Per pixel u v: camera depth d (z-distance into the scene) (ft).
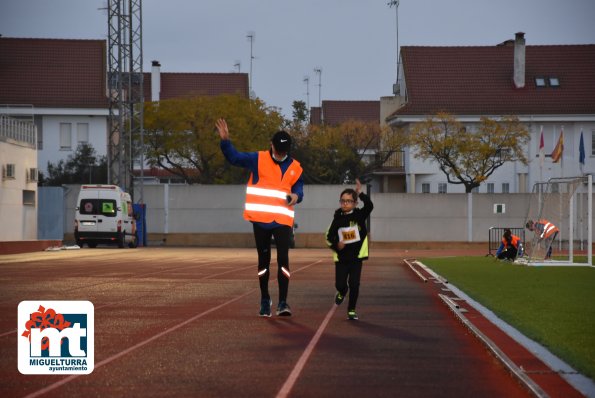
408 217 219.00
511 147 248.11
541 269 106.83
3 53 285.43
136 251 168.45
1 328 46.93
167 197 223.51
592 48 285.64
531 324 48.32
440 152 238.68
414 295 70.64
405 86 287.28
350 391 30.73
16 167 164.96
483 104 272.31
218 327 47.91
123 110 209.97
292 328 47.73
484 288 75.61
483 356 38.55
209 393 30.27
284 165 51.88
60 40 289.74
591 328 46.62
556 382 31.86
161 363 36.19
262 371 34.45
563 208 118.83
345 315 54.75
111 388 31.09
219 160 245.86
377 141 276.82
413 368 35.40
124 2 200.85
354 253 51.98
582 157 153.79
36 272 96.63
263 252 52.65
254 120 250.57
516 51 275.39
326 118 388.57
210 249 188.03
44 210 213.05
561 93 273.54
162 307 58.39
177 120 242.37
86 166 256.52
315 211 221.05
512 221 217.77
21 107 270.87
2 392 30.42
